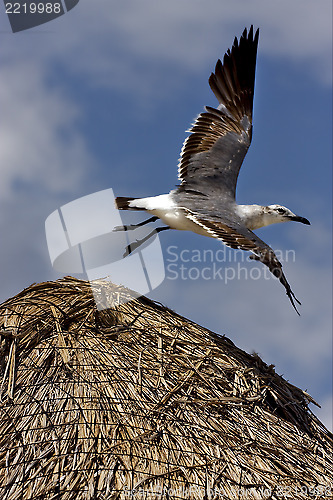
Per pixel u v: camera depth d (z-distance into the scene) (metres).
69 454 9.95
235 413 11.22
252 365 12.49
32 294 12.67
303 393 12.69
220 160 14.87
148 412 10.69
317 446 11.44
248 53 16.42
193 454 10.29
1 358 11.30
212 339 12.58
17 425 10.35
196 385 11.41
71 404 10.58
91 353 11.41
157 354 11.73
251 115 15.90
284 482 10.37
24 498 9.52
